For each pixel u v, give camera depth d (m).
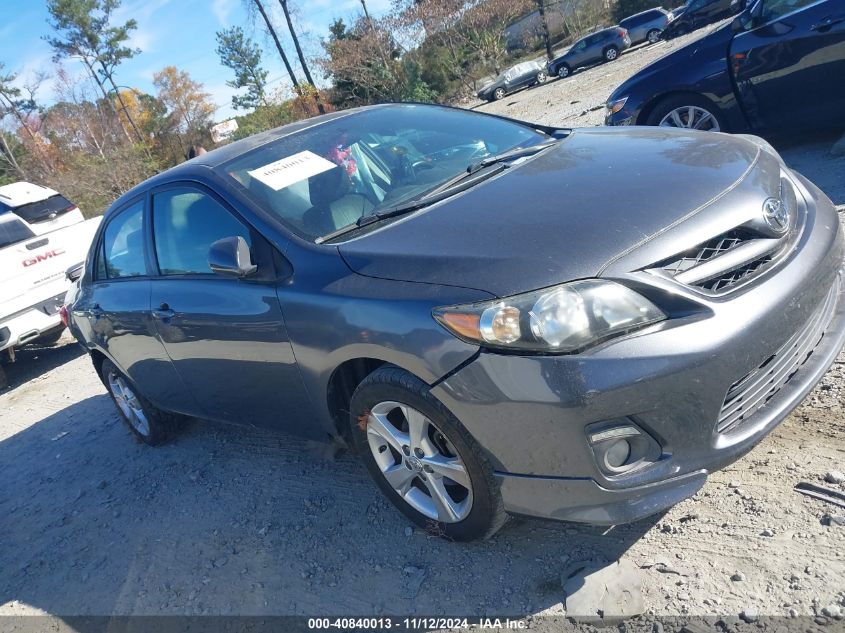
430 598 2.54
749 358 2.19
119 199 4.17
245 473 3.92
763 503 2.46
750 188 2.52
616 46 30.66
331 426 2.97
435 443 2.58
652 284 2.16
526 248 2.30
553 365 2.09
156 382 4.04
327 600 2.71
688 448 2.17
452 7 38.03
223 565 3.15
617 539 2.52
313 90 37.47
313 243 2.83
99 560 3.59
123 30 46.38
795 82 5.34
